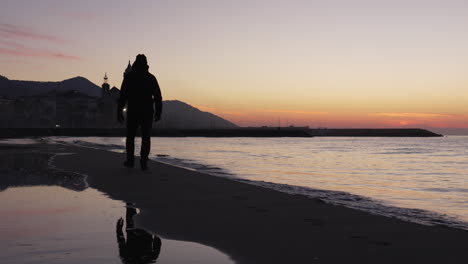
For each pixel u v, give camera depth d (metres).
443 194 15.41
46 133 186.50
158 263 3.74
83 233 4.86
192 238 4.70
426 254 4.16
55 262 3.71
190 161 27.02
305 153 61.78
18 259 3.79
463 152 82.94
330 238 4.80
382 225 5.57
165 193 8.18
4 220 5.54
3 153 19.77
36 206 6.60
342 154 61.78
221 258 3.93
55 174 10.77
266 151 64.44
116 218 5.76
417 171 30.27
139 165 13.68
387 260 3.94
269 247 4.35
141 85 11.98
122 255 3.97
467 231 5.30
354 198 10.80
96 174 10.98
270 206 6.99
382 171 29.08
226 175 17.78
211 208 6.68
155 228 5.18
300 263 3.80
